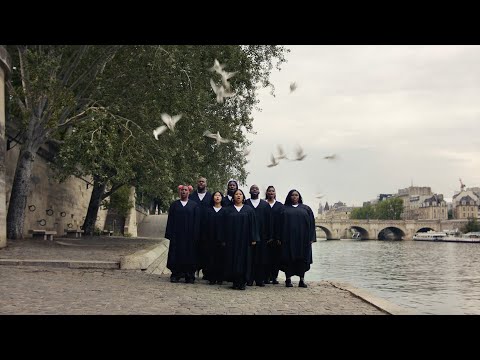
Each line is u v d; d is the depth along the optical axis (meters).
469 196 189.12
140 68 20.36
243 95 26.38
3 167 16.97
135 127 21.27
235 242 10.80
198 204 12.02
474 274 40.44
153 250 19.55
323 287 11.73
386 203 197.88
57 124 18.98
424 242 131.50
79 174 23.23
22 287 9.24
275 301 8.85
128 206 40.56
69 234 28.73
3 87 17.45
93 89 21.45
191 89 20.73
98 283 10.43
